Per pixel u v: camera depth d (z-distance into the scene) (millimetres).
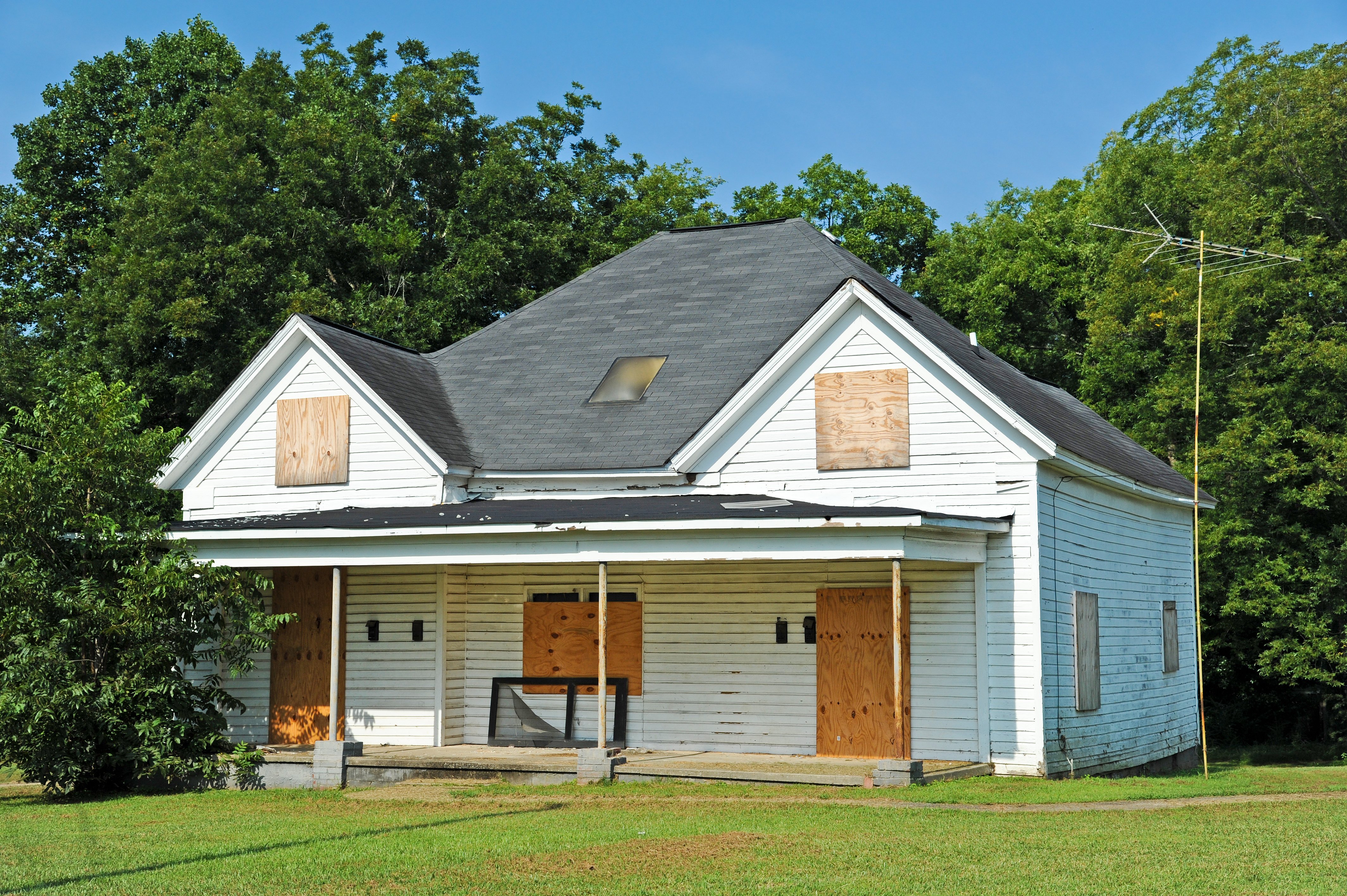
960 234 46656
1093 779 18781
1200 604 30875
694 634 20719
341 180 39875
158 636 18516
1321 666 32000
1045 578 19172
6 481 17875
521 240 40750
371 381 22781
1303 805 15336
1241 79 35031
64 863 12281
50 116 44438
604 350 24609
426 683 21578
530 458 22031
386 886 10844
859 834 13023
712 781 17391
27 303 43250
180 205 35562
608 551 18219
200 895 10578
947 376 19703
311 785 18766
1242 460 31453
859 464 20094
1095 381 39094
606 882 10828
